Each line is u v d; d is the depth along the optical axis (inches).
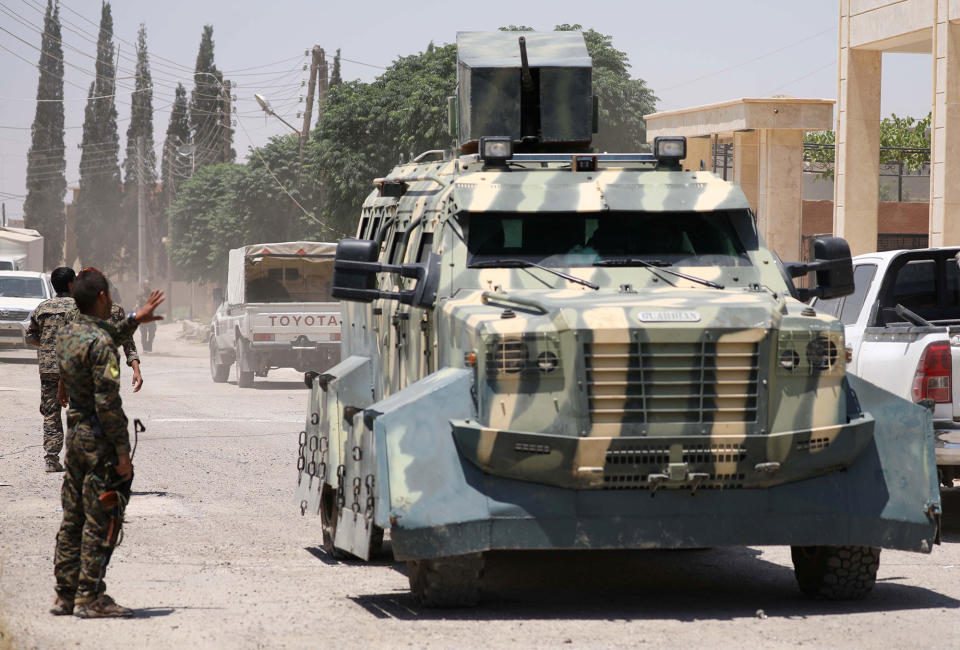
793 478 418.0
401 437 403.5
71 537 418.0
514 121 602.5
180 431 1044.5
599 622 412.2
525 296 437.4
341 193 2429.9
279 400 1385.3
